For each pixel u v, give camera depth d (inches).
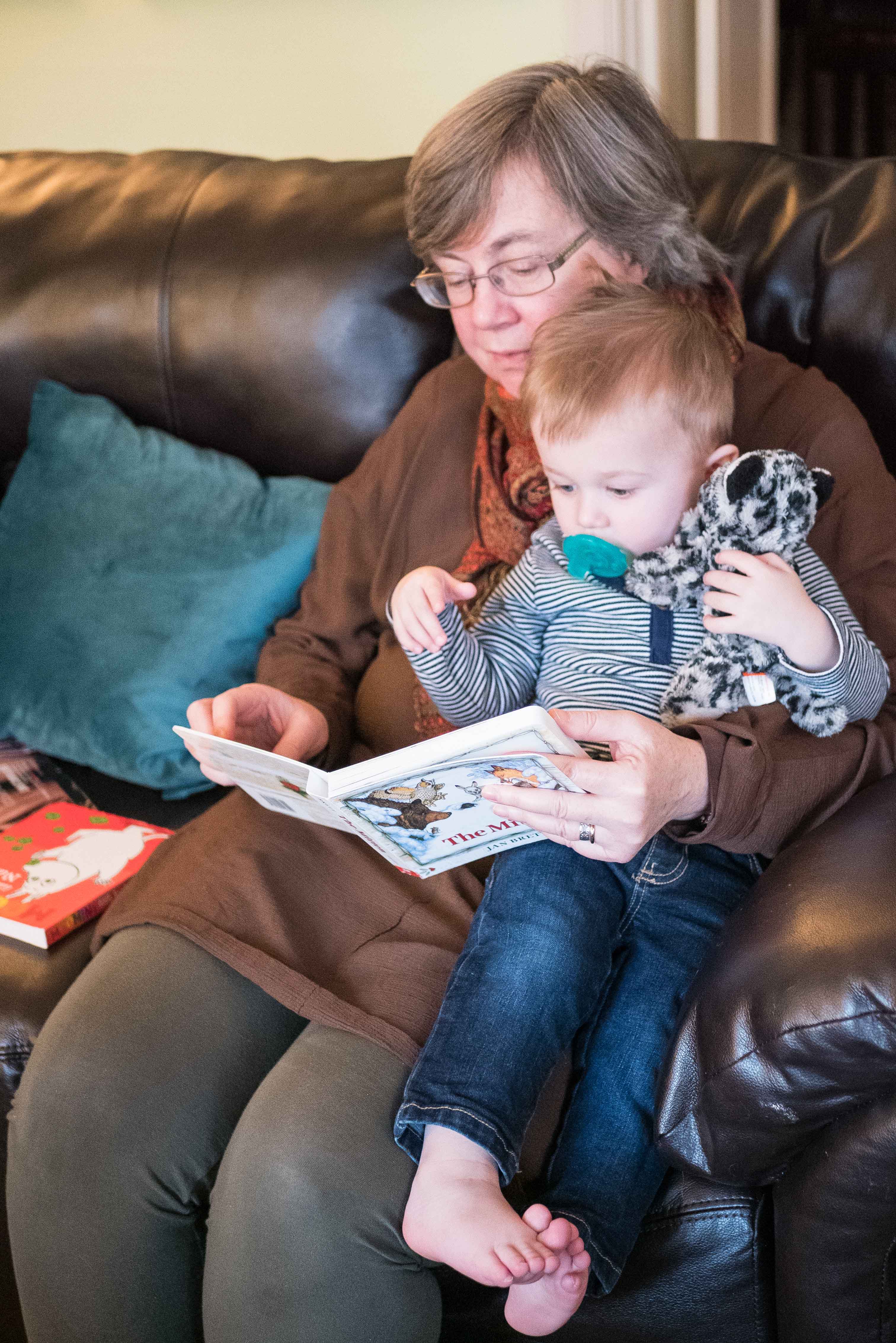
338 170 64.2
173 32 90.7
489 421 52.8
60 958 46.4
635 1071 38.9
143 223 65.5
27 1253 39.9
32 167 71.3
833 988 31.7
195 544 60.3
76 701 58.6
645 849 41.1
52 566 61.7
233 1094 39.8
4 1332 49.8
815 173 55.2
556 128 43.9
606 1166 37.3
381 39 85.0
